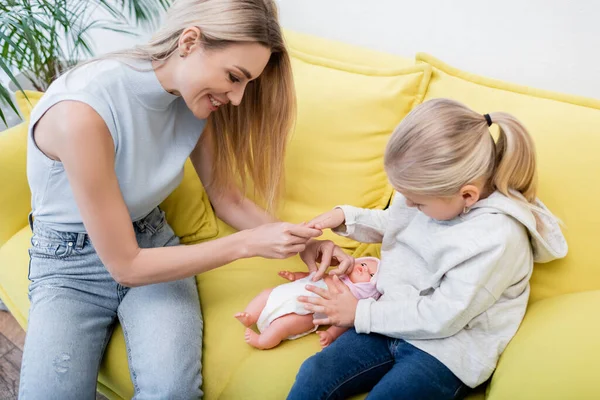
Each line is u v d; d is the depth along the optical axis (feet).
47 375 2.99
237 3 2.77
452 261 3.01
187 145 3.61
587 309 2.84
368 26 4.76
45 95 3.02
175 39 2.94
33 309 3.34
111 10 5.54
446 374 2.95
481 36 4.25
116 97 3.04
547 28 3.94
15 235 4.07
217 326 3.54
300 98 4.16
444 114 2.93
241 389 3.17
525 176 3.06
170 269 3.18
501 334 3.05
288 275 3.67
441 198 2.99
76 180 2.90
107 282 3.51
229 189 4.13
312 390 2.97
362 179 4.11
